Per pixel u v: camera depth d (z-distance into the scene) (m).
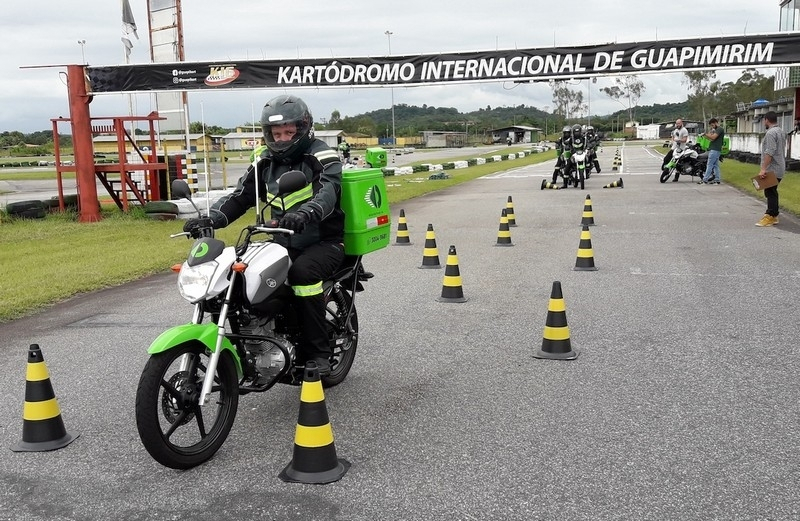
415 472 4.20
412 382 5.79
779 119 39.28
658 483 3.98
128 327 7.73
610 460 4.27
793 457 4.26
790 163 26.83
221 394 4.62
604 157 52.62
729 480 3.99
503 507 3.76
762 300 8.13
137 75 18.38
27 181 39.75
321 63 18.34
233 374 4.59
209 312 4.63
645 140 122.50
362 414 5.13
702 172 25.64
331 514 3.75
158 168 19.61
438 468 4.24
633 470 4.14
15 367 6.46
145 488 4.12
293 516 3.74
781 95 39.62
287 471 4.21
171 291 9.59
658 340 6.73
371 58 18.25
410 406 5.26
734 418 4.86
